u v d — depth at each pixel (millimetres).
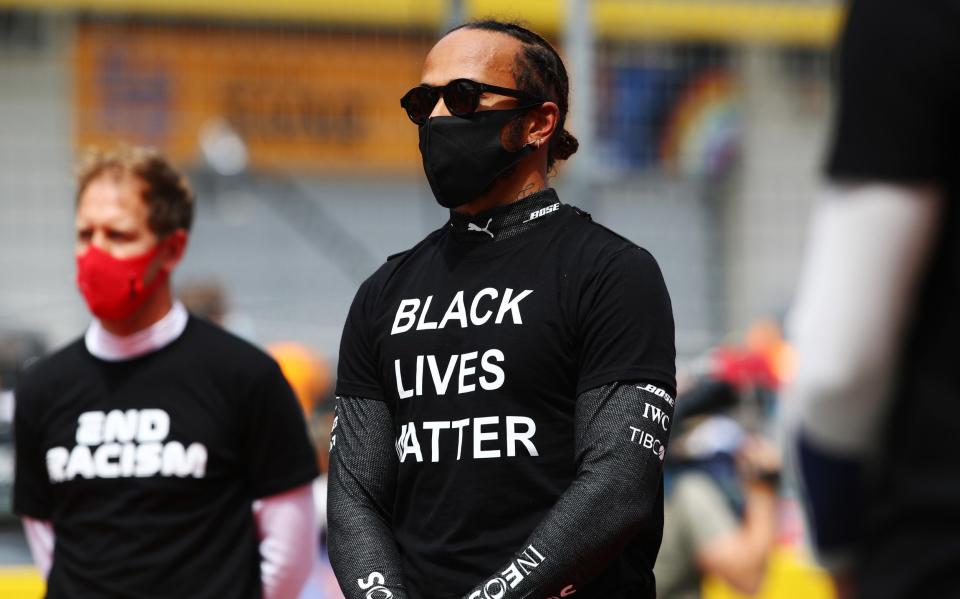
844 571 4758
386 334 7309
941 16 4340
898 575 4438
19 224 22609
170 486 9258
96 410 9438
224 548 9352
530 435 6809
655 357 6859
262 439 9484
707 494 12797
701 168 23203
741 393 16141
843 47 4566
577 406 6832
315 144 24625
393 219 24984
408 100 7371
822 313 4508
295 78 24453
